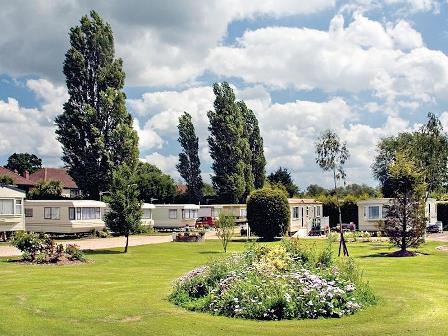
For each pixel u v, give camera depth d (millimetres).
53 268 22516
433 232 49562
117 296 14797
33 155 91812
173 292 14141
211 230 57031
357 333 10070
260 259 14445
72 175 55375
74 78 55625
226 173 67750
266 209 40875
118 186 32406
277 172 83250
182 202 74688
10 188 40844
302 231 46625
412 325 10695
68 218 44031
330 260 15031
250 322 11039
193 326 10773
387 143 78562
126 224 31844
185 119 74500
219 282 13203
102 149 54000
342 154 33969
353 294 12469
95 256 28953
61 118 55156
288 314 11297
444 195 63625
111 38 56688
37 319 11750
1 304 13688
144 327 10812
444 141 45750
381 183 79125
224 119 68125
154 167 77625
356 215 57719
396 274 19891
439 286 16250
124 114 56094
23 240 25078
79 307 13148
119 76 56406
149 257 28562
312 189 85812
